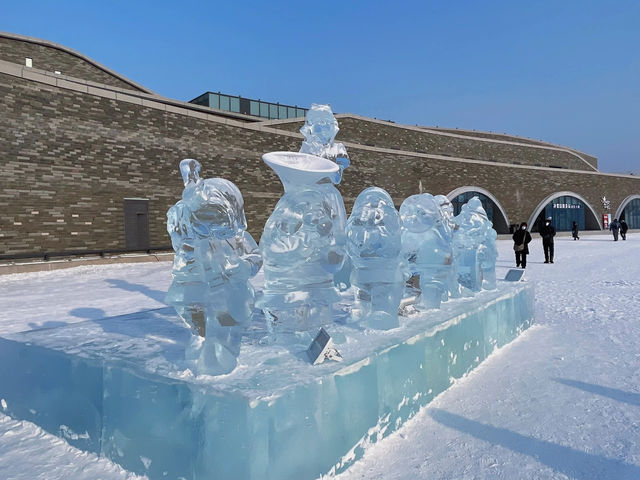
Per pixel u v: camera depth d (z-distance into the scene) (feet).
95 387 9.20
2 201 48.42
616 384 12.43
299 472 7.55
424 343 11.50
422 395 11.21
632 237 119.03
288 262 10.87
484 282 18.98
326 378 8.20
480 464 8.35
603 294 28.55
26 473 8.38
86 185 56.08
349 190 94.89
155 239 63.31
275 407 7.17
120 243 59.31
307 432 7.72
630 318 21.09
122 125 60.18
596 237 122.11
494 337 16.28
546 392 12.01
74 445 9.54
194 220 8.36
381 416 9.57
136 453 8.36
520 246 45.47
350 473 8.29
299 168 10.43
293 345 10.50
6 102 48.83
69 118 54.60
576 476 7.84
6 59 70.54
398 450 9.09
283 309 10.73
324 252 11.07
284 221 10.87
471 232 18.40
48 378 10.22
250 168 77.05
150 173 63.10
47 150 52.37
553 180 137.49
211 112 95.96
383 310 11.79
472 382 13.12
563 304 25.59
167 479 7.89
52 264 48.67
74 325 13.32
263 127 79.10
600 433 9.49
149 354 9.64
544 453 8.70
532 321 20.81
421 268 14.47
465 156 133.39
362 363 9.11
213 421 7.29
